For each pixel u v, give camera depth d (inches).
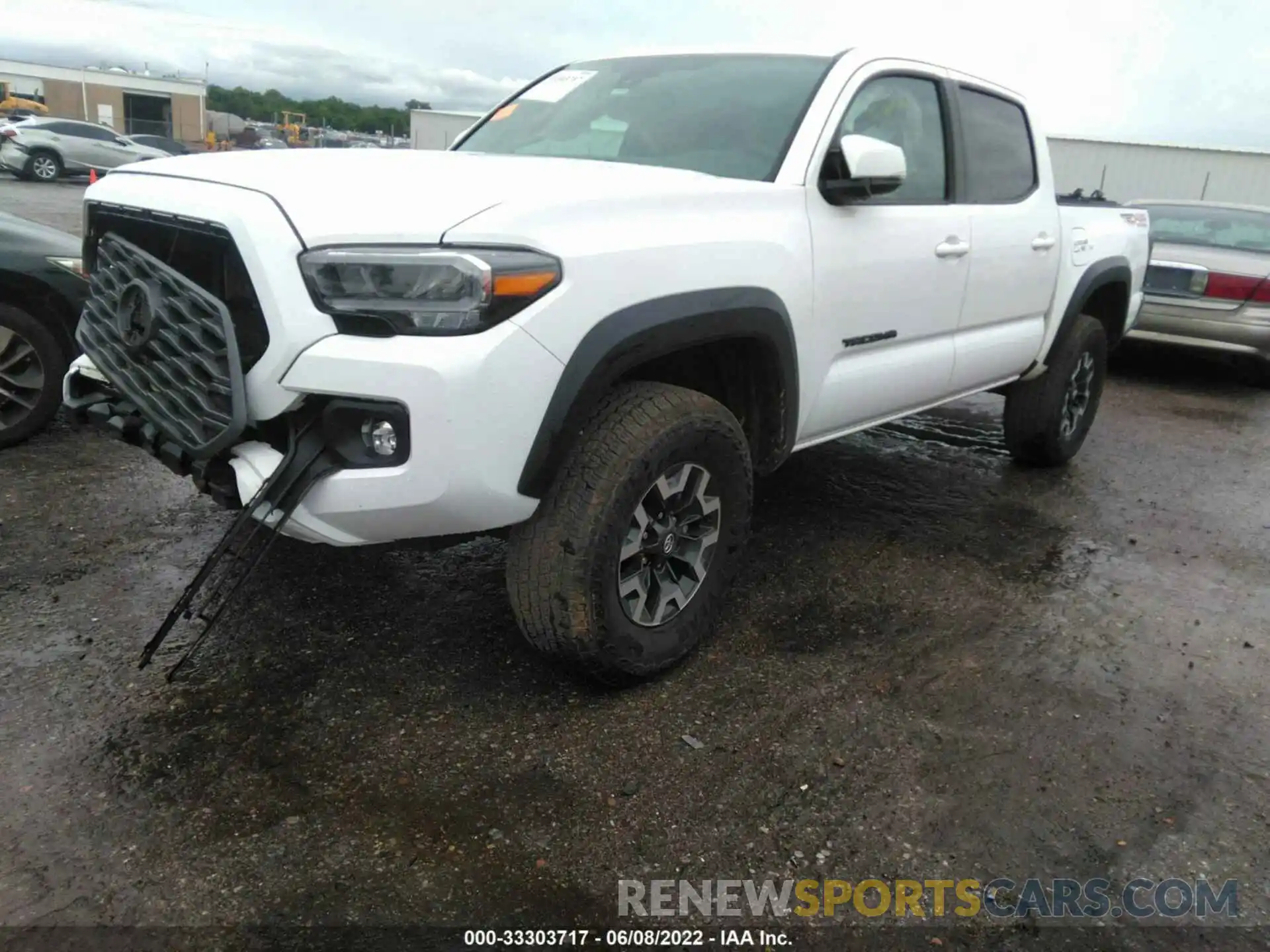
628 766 97.6
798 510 174.4
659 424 101.4
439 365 85.6
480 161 116.2
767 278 113.1
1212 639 133.9
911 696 113.7
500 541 150.3
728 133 130.0
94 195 108.0
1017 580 149.3
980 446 226.5
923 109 150.1
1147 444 240.5
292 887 79.8
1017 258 166.9
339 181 94.9
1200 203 355.3
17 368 173.2
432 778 94.0
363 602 128.3
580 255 92.6
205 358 92.3
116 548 138.3
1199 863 88.7
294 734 99.6
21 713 99.4
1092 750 105.1
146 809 87.5
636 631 106.3
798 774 97.8
